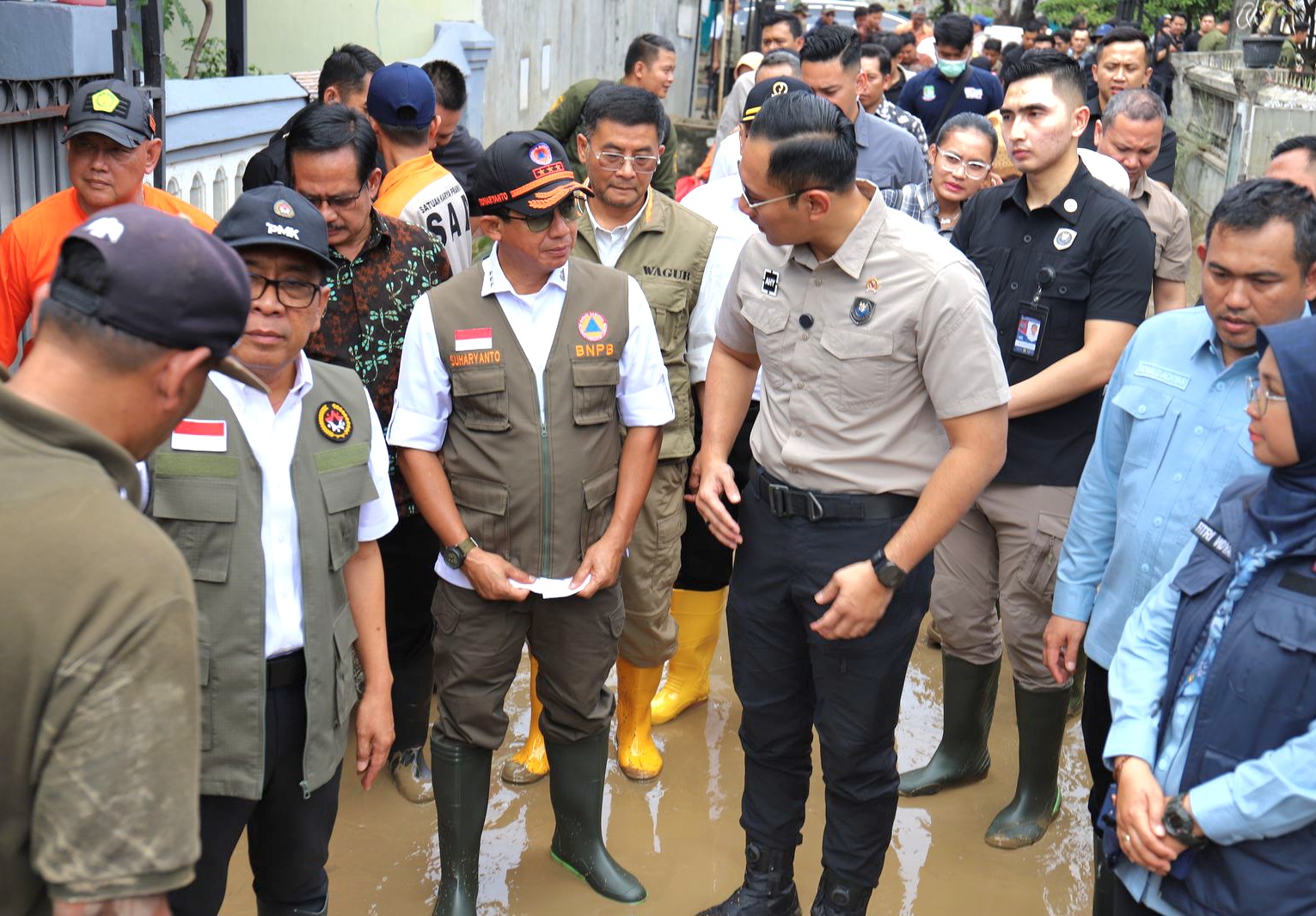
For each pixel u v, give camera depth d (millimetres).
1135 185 4598
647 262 3771
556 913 3314
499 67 10781
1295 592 2100
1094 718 3016
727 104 6301
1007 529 3666
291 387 2518
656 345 3238
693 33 21062
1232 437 2676
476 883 3279
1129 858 2270
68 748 1437
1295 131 10516
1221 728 2145
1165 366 2807
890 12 25047
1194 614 2236
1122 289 3547
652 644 3838
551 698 3283
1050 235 3645
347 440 2578
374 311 3504
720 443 3193
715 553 4207
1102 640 2898
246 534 2402
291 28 9180
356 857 3535
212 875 2488
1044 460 3600
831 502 2877
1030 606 3643
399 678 3814
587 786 3359
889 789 3057
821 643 2934
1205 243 2664
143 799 1457
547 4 12344
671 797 3896
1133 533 2801
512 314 3092
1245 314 2570
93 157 3385
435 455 3152
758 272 2990
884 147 5426
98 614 1444
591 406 3127
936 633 5008
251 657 2408
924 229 2801
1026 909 3436
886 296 2764
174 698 1483
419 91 4102
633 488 3240
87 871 1446
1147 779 2232
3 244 3461
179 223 1581
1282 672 2078
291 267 2396
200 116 5133
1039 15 24531
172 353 1553
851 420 2852
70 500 1464
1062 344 3641
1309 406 2008
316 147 3250
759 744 3168
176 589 1494
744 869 3561
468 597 3137
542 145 2953
